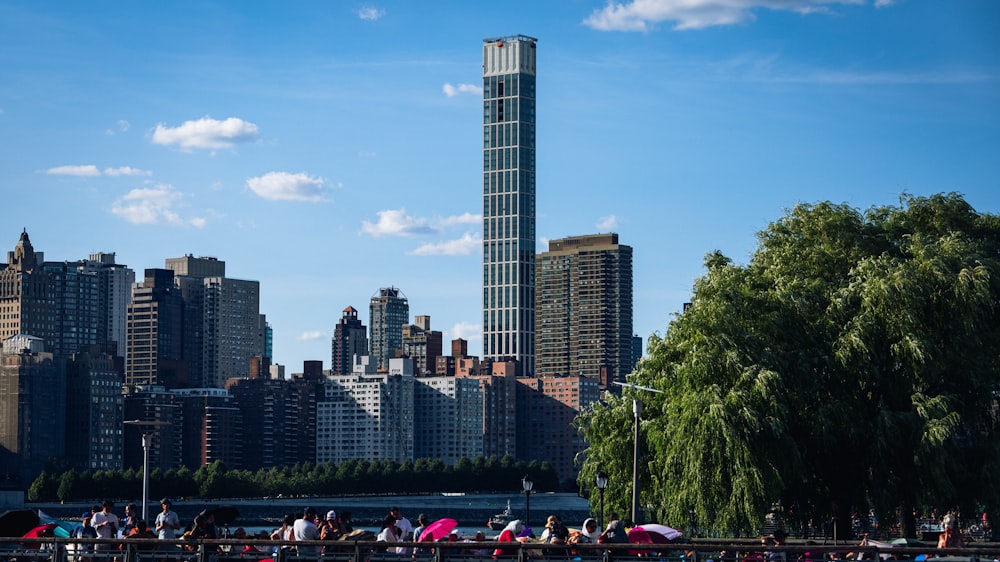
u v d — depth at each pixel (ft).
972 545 201.77
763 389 261.44
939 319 273.54
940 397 262.67
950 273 272.31
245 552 179.32
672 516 273.54
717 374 271.28
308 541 160.04
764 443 261.65
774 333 278.26
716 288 287.07
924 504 262.47
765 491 256.52
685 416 267.80
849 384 274.98
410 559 167.22
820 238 302.86
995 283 275.39
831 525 290.97
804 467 264.31
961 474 265.75
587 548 157.99
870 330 269.44
